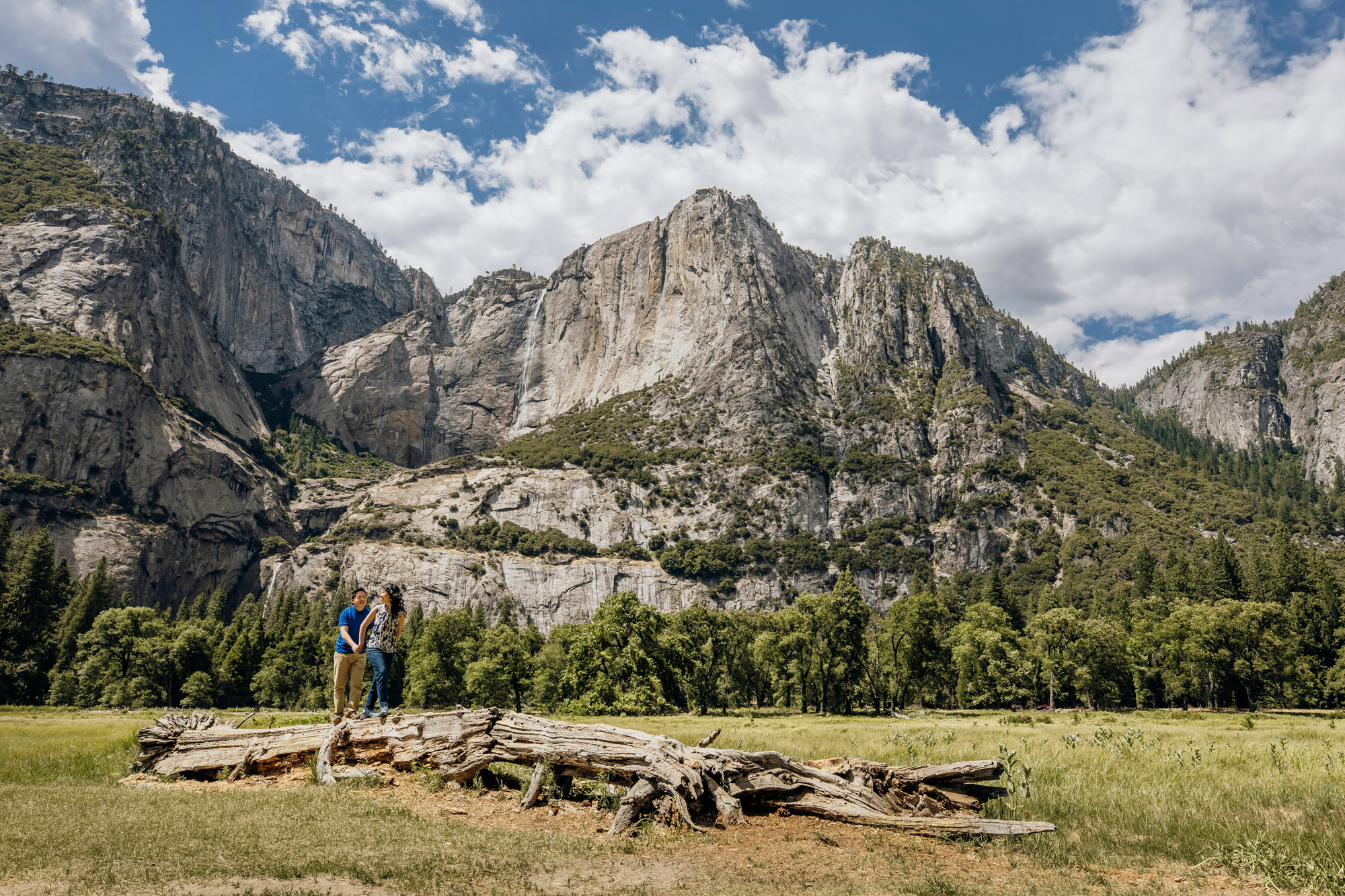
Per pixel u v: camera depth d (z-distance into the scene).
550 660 105.19
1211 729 50.72
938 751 23.83
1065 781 16.69
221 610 172.12
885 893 9.52
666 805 12.91
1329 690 99.88
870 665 93.06
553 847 11.00
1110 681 99.38
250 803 12.77
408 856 9.92
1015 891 9.93
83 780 16.12
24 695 104.44
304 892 8.38
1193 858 11.60
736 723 58.03
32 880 8.38
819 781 14.02
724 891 9.32
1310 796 14.95
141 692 102.12
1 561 118.69
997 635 103.62
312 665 121.06
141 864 9.01
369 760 15.48
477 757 14.38
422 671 98.56
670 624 85.31
